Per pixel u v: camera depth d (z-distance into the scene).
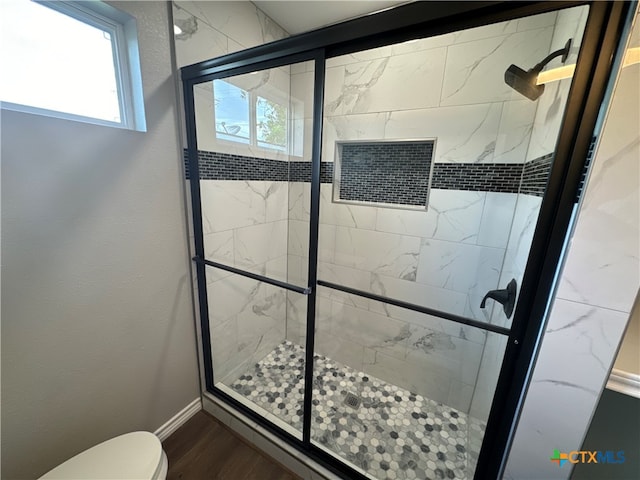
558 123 0.70
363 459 1.27
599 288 0.62
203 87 1.21
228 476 1.20
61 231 0.86
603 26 0.54
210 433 1.39
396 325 1.66
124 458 0.84
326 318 1.84
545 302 0.71
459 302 1.44
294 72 1.45
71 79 0.89
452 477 1.21
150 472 0.81
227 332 1.60
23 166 0.76
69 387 0.95
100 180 0.94
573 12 0.62
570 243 0.63
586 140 0.60
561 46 0.78
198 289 1.39
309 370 1.18
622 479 0.70
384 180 1.55
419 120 1.37
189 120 1.19
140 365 1.19
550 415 0.73
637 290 0.59
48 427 0.92
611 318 0.62
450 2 0.63
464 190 1.34
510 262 1.10
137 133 1.02
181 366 1.39
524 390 0.76
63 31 0.86
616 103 0.55
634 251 0.58
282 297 1.88
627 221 0.57
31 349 0.84
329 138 1.60
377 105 1.45
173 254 1.25
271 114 1.54
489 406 1.00
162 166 1.13
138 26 0.97
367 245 1.65
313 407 1.54
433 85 1.31
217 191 1.38
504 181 1.22
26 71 0.80
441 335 1.53
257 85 1.41
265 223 1.68
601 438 0.70
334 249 1.74
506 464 0.83
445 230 1.42
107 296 1.02
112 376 1.08
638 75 0.52
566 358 0.68
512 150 1.17
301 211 1.75
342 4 1.37
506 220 1.22
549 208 0.67
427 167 1.42
